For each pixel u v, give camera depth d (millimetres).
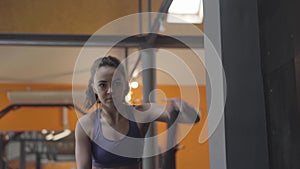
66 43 3850
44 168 7297
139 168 1888
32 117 7328
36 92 6934
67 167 7340
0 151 7148
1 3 3959
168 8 2580
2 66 6492
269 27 1240
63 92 7016
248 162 1251
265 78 1267
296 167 1138
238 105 1281
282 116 1195
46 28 4375
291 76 1151
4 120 7281
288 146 1166
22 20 4227
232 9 1305
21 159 7238
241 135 1265
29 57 6090
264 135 1264
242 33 1298
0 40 3795
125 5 3869
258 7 1300
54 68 6629
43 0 3918
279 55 1205
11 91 6918
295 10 1128
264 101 1271
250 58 1290
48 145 7348
